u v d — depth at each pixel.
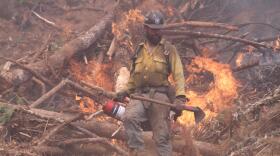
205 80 13.01
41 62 11.73
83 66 12.35
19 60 12.29
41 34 16.14
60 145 8.69
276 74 12.46
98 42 13.11
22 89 11.44
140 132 7.58
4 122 8.73
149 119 7.75
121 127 8.88
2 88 10.87
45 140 8.58
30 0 17.53
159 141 7.56
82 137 8.97
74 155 8.80
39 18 16.45
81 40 12.53
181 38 13.30
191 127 9.36
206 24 13.26
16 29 16.34
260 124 8.94
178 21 14.70
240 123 9.09
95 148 8.87
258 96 11.87
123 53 11.81
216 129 9.29
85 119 8.89
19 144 8.51
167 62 7.76
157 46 7.80
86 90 10.12
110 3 18.34
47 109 10.98
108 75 12.06
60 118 8.94
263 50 13.42
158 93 7.72
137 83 7.81
